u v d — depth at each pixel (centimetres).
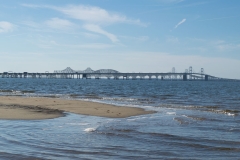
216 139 1345
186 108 2962
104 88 8650
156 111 2614
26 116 2042
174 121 1931
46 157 1006
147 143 1255
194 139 1343
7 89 7325
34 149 1111
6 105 2816
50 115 2141
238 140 1329
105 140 1299
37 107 2686
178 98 4675
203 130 1587
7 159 970
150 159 1015
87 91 6781
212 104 3547
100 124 1759
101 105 3033
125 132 1495
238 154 1099
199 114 2409
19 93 5609
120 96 5059
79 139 1308
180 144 1243
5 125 1636
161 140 1316
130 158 1022
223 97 5056
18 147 1135
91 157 1023
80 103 3203
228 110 2764
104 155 1054
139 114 2356
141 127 1662
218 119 2070
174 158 1032
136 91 7094
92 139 1315
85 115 2228
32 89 7469
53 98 4131
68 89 7706
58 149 1122
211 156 1067
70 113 2331
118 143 1245
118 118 2091
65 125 1692
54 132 1459
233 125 1780
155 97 4866
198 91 7469
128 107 2897
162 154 1082
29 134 1391
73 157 1016
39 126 1633
